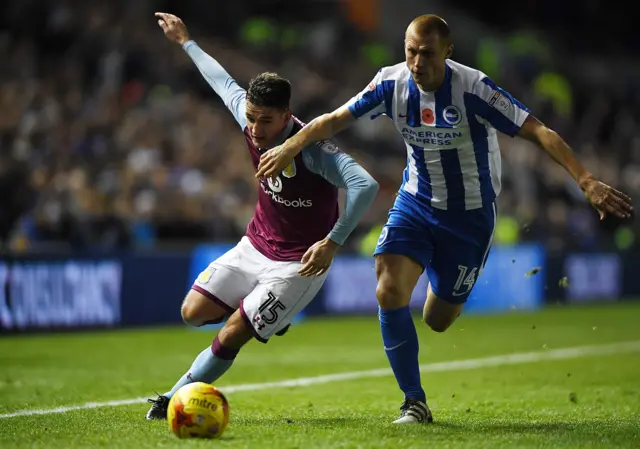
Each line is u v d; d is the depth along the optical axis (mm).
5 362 30500
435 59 16188
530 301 58250
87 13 61531
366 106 17016
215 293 17609
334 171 16500
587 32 98500
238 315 17328
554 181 70438
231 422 17406
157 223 45844
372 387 25500
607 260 63438
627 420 18328
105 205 44844
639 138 85250
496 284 56219
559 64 89062
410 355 17422
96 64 58312
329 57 74312
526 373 29156
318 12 82625
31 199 42250
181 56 63781
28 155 46375
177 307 43844
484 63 81438
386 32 84312
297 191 17062
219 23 75062
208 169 53000
